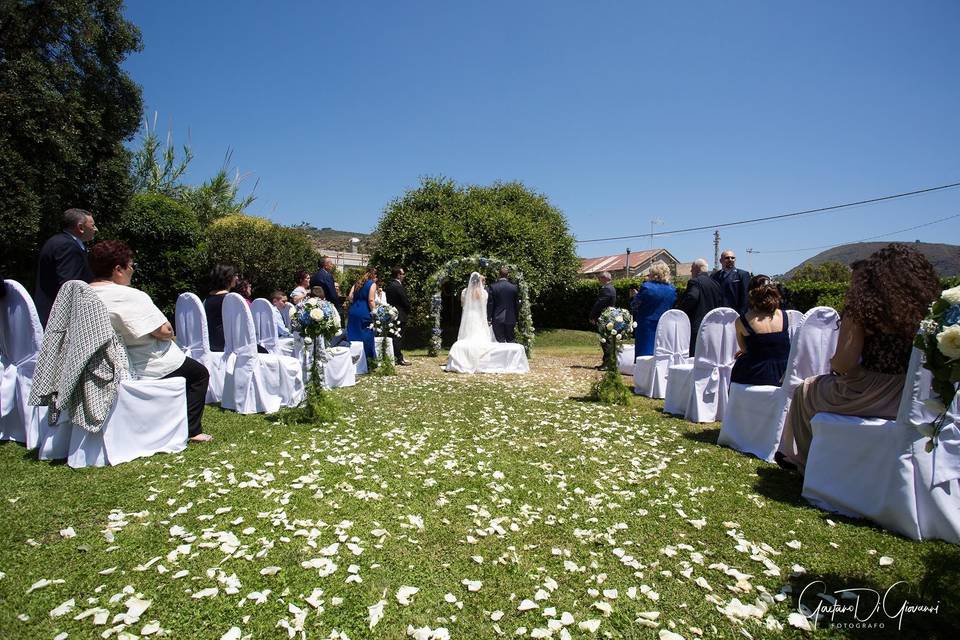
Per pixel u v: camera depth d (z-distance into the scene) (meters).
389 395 6.98
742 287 8.09
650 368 7.44
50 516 2.97
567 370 10.60
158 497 3.27
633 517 3.16
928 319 2.29
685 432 5.29
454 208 18.30
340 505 3.24
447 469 3.96
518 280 13.58
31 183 11.33
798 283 14.72
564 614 2.15
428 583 2.40
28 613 2.10
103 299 3.97
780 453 4.04
